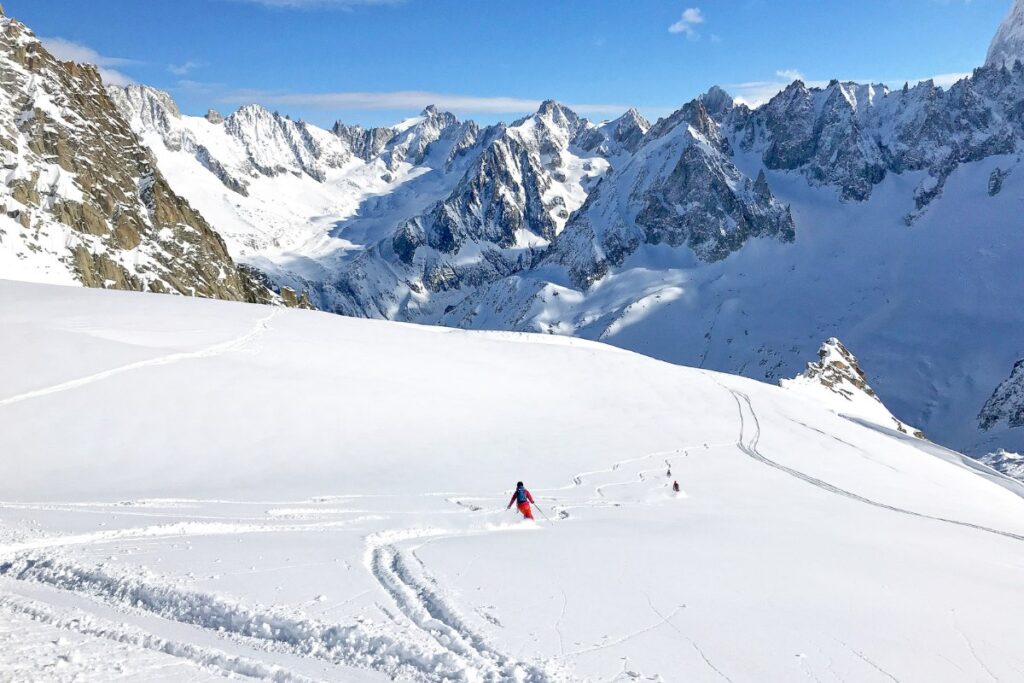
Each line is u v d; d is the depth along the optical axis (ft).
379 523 75.51
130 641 37.83
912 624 49.29
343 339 217.56
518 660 37.22
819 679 37.91
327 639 38.99
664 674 36.52
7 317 173.37
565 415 187.21
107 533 62.44
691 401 223.92
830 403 352.49
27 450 109.70
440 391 184.55
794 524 92.63
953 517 127.13
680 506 102.99
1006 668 42.32
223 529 69.15
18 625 39.42
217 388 147.95
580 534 73.05
